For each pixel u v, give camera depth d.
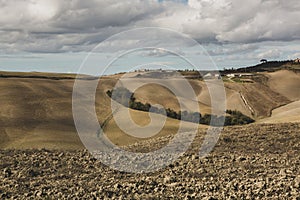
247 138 28.95
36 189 17.80
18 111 76.44
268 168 20.66
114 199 15.98
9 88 92.06
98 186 17.97
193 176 19.38
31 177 19.84
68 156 24.19
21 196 16.83
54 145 53.16
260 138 28.92
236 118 78.12
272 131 31.41
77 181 19.11
